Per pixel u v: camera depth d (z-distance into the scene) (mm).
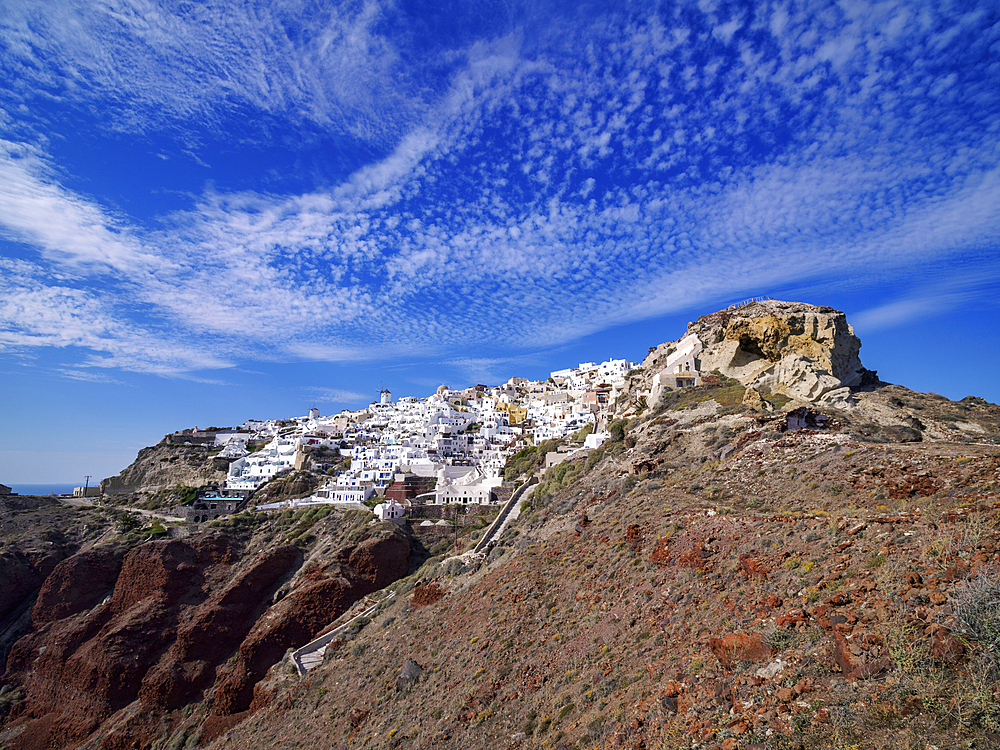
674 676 17406
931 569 15297
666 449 53406
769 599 18578
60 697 70812
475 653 31766
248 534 88438
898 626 13133
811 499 31281
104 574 84500
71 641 75250
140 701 66250
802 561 20328
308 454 131125
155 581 78312
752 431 46438
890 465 30656
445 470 108375
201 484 136125
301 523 88062
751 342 71188
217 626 71125
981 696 10312
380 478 106438
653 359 95250
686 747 13453
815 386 57812
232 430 185250
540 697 24047
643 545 31438
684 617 21938
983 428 47875
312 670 48125
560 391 184000
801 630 15633
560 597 32469
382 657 41281
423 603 48469
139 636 71750
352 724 33562
